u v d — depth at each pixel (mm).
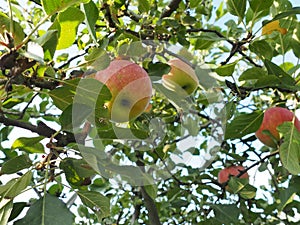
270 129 2799
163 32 2539
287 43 2881
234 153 3258
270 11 2955
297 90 2572
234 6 2605
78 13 1688
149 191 2439
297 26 2824
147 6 2637
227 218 2963
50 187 2996
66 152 1771
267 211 3377
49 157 1723
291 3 2922
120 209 4660
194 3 3045
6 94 1691
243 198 3334
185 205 3316
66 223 1452
